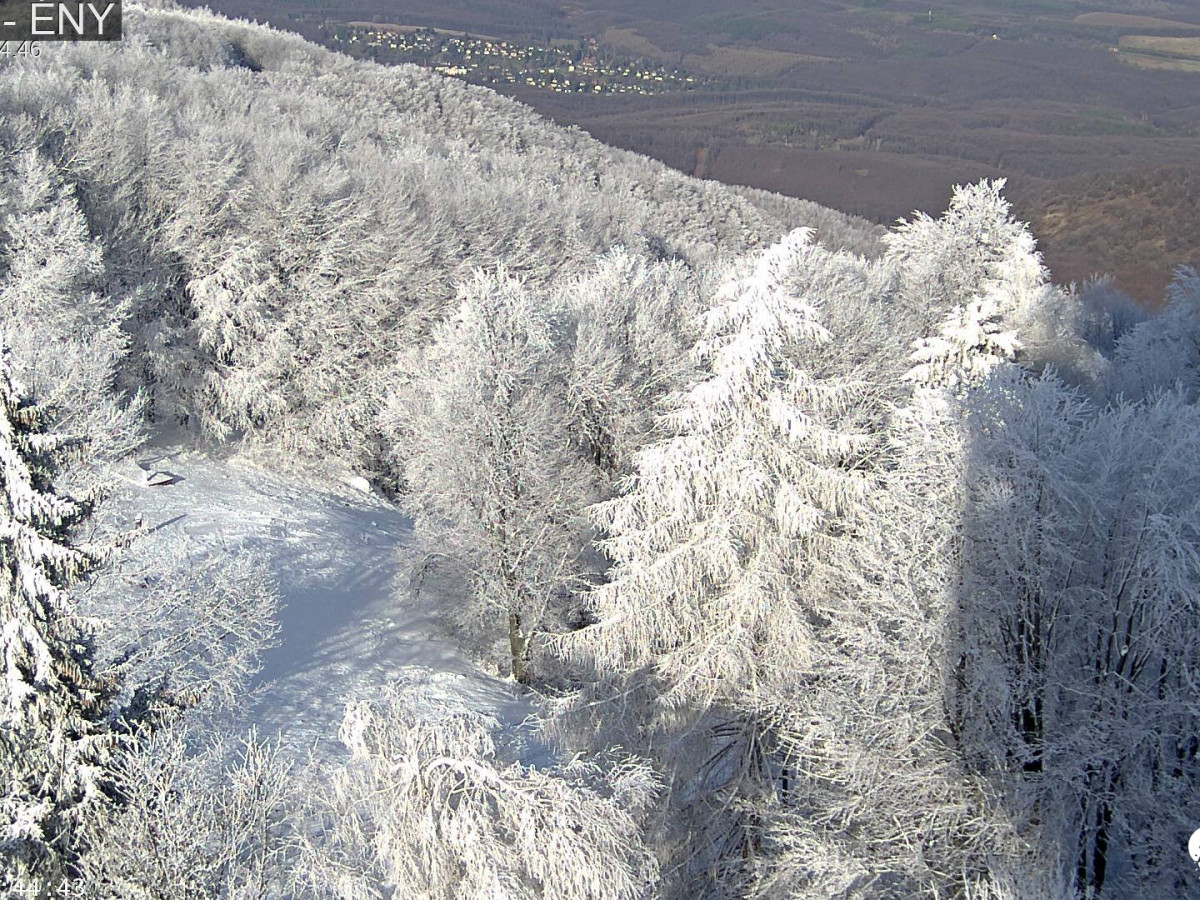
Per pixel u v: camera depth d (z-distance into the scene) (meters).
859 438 15.95
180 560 22.20
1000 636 14.77
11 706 12.54
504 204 52.78
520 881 10.80
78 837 12.82
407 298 40.25
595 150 128.00
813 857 14.34
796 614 15.59
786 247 15.31
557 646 17.39
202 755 15.01
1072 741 13.63
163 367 34.44
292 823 13.52
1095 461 14.99
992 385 15.80
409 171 50.78
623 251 33.56
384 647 26.27
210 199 36.78
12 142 34.38
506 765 11.79
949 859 14.26
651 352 30.41
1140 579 13.98
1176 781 13.91
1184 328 34.81
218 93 68.00
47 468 12.49
